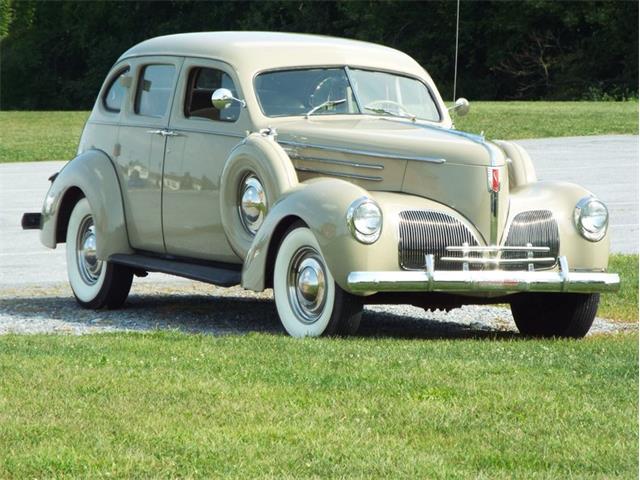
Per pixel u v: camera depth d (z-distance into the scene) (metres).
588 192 14.21
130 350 11.90
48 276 20.33
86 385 10.18
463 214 13.48
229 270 15.03
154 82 16.33
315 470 7.93
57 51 119.94
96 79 116.00
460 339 13.74
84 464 8.01
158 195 15.97
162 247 16.08
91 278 16.98
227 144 15.02
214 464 8.02
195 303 17.52
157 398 9.75
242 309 16.88
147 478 7.76
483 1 98.62
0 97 119.81
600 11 93.94
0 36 114.06
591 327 15.54
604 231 14.12
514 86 99.56
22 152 48.44
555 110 66.06
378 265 13.05
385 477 7.80
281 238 13.92
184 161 15.56
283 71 15.31
